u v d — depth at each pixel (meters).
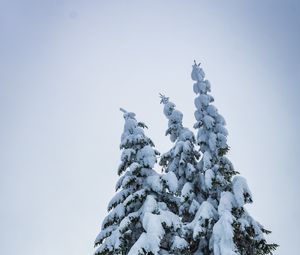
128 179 16.55
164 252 15.26
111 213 16.52
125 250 15.99
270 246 16.27
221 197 17.00
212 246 16.33
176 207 17.14
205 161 18.08
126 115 18.70
